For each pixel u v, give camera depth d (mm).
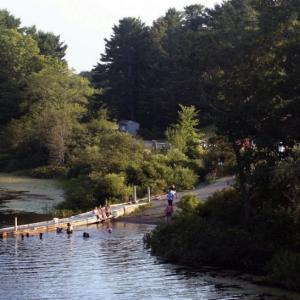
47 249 37500
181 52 37250
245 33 32594
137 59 123062
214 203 38438
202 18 120125
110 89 118750
